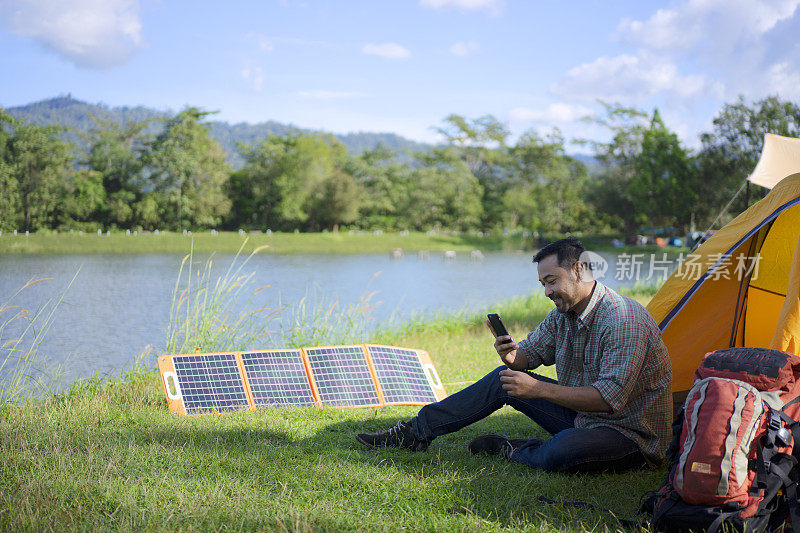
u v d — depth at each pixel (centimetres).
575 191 7838
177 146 7988
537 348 380
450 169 8931
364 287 2292
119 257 4166
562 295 346
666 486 290
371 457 381
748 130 5278
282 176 7969
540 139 8206
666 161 6488
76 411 488
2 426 432
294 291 2002
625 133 6975
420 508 308
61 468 344
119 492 313
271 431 435
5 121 7250
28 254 4559
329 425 459
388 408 520
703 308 499
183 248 5303
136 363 701
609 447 343
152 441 403
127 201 7575
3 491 311
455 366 691
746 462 267
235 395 512
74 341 1087
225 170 8488
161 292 1947
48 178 7112
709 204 5775
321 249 5716
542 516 299
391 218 8300
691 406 286
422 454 386
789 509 268
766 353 304
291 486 332
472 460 382
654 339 344
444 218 7981
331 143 10294
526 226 7669
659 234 6494
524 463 374
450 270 3372
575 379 363
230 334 741
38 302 1638
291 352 561
